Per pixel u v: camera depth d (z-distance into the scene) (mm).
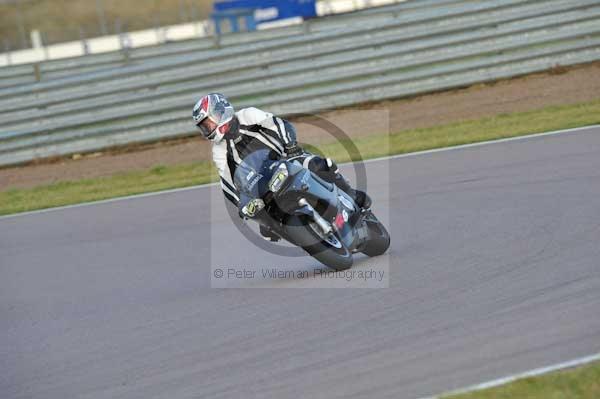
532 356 15844
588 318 17266
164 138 56500
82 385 18359
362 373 16391
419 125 49000
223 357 18688
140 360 19469
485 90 55031
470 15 55812
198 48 57469
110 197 43219
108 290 26734
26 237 36719
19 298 27359
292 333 19484
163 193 42031
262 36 57125
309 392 15914
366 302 20859
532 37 56062
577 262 21266
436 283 21484
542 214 26797
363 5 89062
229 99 55938
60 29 148250
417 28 55750
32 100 55812
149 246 31922
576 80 53219
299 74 55906
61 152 56281
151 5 151000
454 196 31609
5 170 56000
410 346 17391
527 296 19281
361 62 55844
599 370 14594
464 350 16688
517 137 40594
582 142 36875
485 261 22797
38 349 21688
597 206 26578
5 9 157875
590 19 56062
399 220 29656
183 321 22031
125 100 56094
